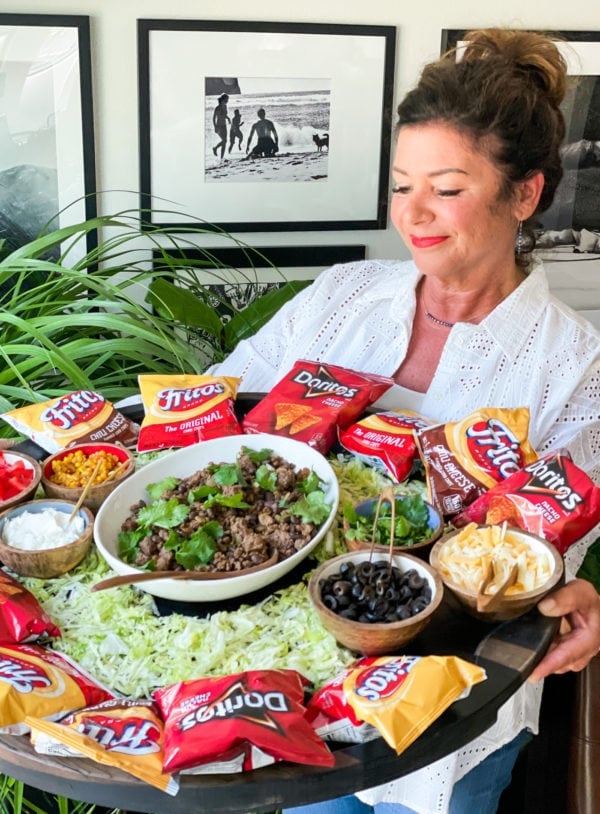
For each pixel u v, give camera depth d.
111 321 1.52
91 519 0.97
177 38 1.80
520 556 0.87
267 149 1.91
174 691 0.77
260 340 1.45
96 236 1.92
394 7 1.87
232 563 0.89
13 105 1.79
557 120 1.13
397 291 1.33
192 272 1.86
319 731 0.74
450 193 1.09
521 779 1.48
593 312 2.16
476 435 1.05
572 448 1.19
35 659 0.79
